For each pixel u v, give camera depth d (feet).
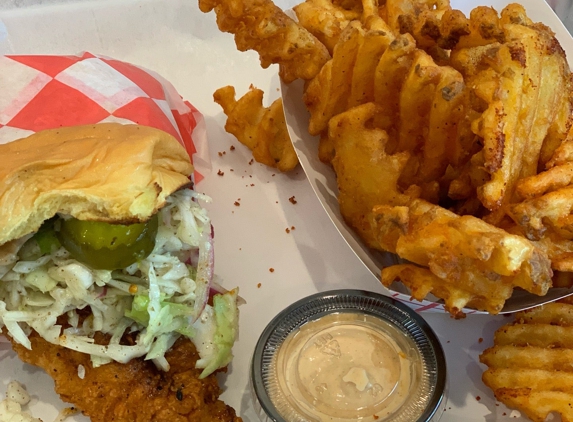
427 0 1.03
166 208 0.88
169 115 1.09
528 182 0.81
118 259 0.81
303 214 1.12
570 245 0.83
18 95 0.99
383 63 0.85
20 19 1.35
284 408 0.80
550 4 1.34
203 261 0.91
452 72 0.82
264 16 0.97
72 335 0.87
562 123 0.87
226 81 1.33
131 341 0.89
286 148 1.12
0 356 0.95
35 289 0.87
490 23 0.85
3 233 0.76
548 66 0.85
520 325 0.89
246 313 0.99
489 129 0.79
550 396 0.81
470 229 0.75
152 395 0.84
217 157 1.20
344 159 0.90
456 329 0.97
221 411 0.86
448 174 0.92
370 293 0.91
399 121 0.91
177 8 1.38
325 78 0.95
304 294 1.02
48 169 0.77
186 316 0.89
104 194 0.76
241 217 1.12
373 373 0.83
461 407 0.90
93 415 0.84
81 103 0.99
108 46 1.38
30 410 0.90
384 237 0.84
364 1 1.02
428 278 0.81
